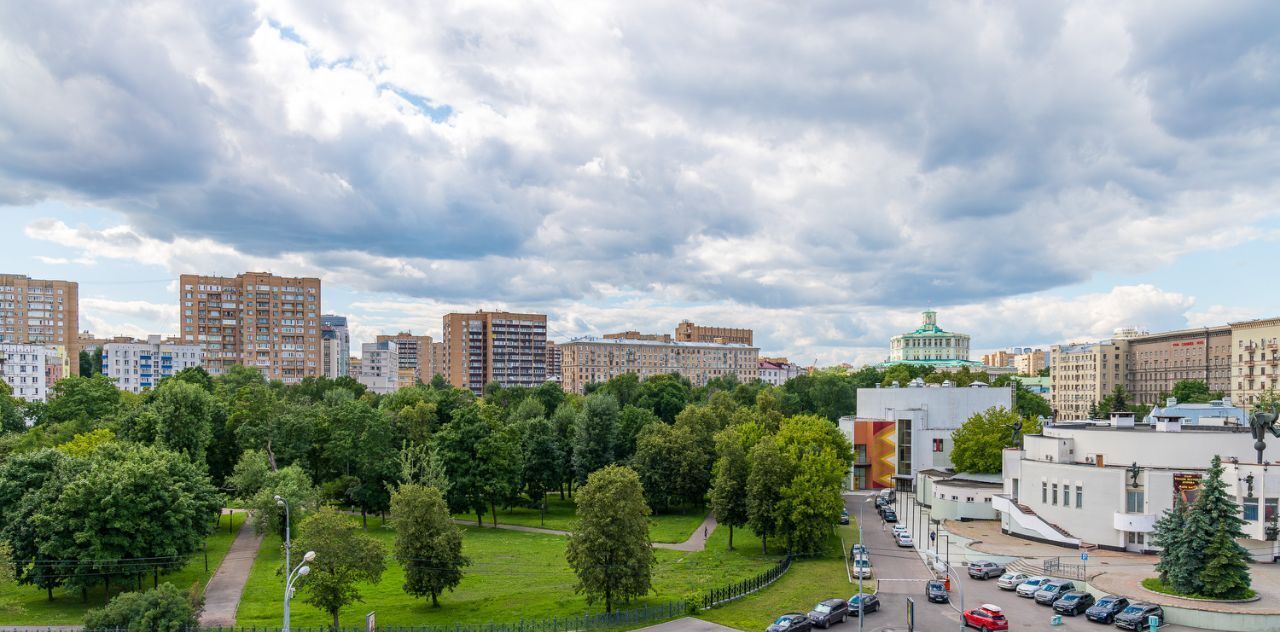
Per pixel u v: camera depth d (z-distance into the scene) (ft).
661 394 653.30
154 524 242.78
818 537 293.64
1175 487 270.05
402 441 414.62
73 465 258.98
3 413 497.46
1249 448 282.77
